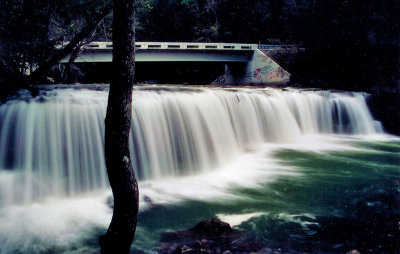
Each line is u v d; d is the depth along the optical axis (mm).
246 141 20250
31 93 15688
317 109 25250
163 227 10164
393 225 10070
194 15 57594
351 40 37156
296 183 14359
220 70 56094
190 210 11477
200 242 8734
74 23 23875
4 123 12727
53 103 13500
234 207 11727
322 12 38656
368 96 27875
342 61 37469
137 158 14117
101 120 13992
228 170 16312
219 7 57938
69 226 10336
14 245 9281
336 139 23734
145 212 11266
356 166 17000
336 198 12516
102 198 12453
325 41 38781
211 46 41875
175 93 17016
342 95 26766
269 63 40594
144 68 56219
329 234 9562
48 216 10867
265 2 55469
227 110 19250
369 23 35781
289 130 22922
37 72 16469
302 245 8891
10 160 12398
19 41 20578
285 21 50938
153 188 13492
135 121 14328
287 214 11062
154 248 8820
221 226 9586
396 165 17172
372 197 12578
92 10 21719
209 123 17359
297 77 38656
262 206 11797
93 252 8992
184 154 15805
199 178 15102
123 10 6301
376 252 8547
